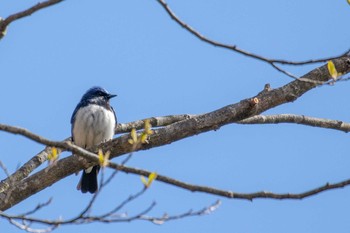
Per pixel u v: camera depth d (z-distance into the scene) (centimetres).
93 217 796
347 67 1180
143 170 843
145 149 1156
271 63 877
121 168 825
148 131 864
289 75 885
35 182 1136
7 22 984
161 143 1148
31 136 844
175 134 1146
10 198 1125
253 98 1169
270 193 832
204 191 840
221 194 838
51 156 934
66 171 1141
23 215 838
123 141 1151
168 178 843
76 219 798
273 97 1177
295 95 1182
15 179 1280
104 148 1153
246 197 837
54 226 813
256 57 873
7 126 837
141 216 803
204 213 832
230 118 1159
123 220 800
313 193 821
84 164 1139
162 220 812
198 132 1156
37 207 866
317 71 1193
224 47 864
